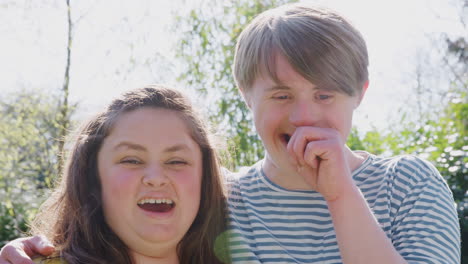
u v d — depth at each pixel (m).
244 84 2.01
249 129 5.25
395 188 1.96
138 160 1.83
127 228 1.82
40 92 7.76
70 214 1.94
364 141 6.47
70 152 2.03
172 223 1.83
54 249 1.85
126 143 1.83
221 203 2.07
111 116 1.90
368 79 2.02
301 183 2.05
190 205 1.88
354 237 1.73
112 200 1.83
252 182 2.16
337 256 1.91
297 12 1.97
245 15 5.86
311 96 1.88
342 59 1.86
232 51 5.62
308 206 2.03
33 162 7.56
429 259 1.74
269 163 2.13
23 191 7.38
